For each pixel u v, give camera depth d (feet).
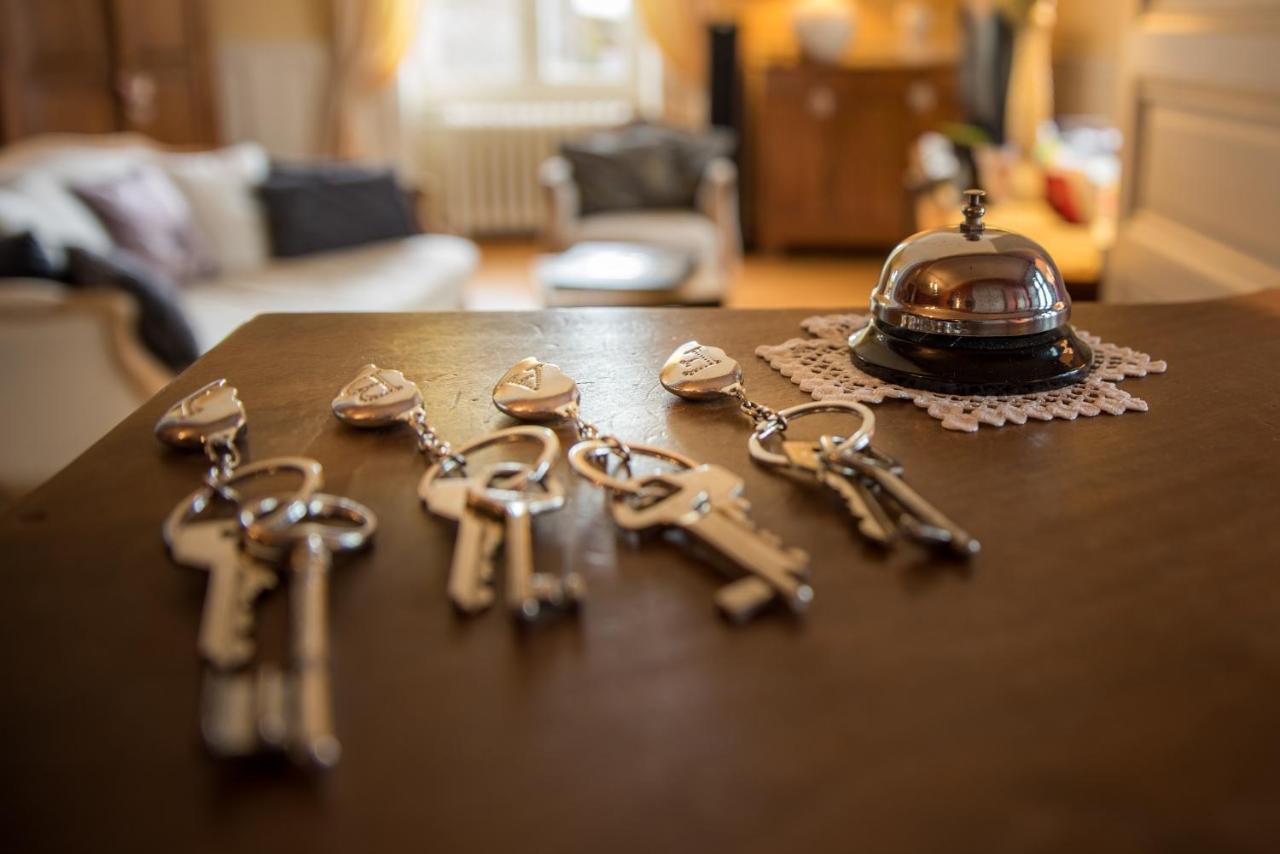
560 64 18.95
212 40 17.20
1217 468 2.18
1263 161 4.26
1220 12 4.66
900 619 1.66
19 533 1.95
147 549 1.90
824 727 1.42
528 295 15.70
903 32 17.81
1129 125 5.65
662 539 1.91
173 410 2.33
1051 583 1.76
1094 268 7.31
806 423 2.45
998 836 1.25
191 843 1.25
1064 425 2.42
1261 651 1.57
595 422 2.45
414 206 12.44
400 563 1.84
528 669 1.55
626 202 13.93
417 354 2.94
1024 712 1.45
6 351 6.70
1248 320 3.21
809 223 17.40
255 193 11.03
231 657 1.53
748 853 1.23
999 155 11.27
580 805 1.30
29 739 1.42
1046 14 14.70
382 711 1.46
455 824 1.27
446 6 18.54
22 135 13.55
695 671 1.54
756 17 18.26
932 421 2.45
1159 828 1.25
